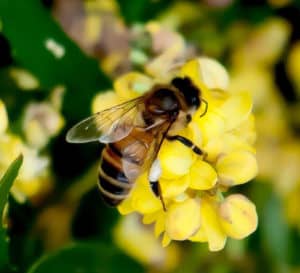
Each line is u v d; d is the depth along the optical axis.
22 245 0.14
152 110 0.12
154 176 0.11
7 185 0.12
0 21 0.13
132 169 0.12
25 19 0.13
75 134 0.12
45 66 0.14
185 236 0.11
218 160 0.12
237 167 0.11
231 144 0.12
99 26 0.14
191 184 0.11
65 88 0.14
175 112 0.12
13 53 0.13
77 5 0.14
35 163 0.13
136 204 0.12
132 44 0.14
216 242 0.12
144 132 0.12
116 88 0.12
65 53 0.14
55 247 0.14
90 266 0.13
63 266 0.13
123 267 0.13
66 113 0.14
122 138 0.12
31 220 0.14
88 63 0.14
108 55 0.14
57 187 0.14
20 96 0.14
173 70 0.13
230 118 0.12
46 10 0.14
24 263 0.14
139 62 0.14
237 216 0.11
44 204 0.14
